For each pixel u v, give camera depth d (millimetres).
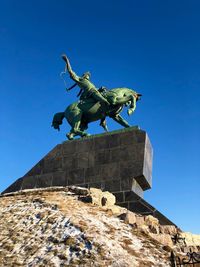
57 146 20203
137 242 12477
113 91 20203
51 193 16938
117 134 19438
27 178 19828
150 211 16359
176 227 15359
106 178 18344
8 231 13219
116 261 10805
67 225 12945
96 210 14836
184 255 12102
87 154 19391
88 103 20422
